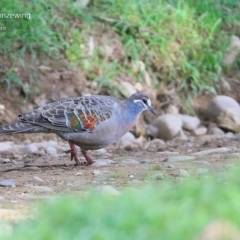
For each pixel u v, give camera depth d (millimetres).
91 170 11977
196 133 16234
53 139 15391
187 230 6789
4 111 15695
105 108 12359
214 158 12773
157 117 16328
